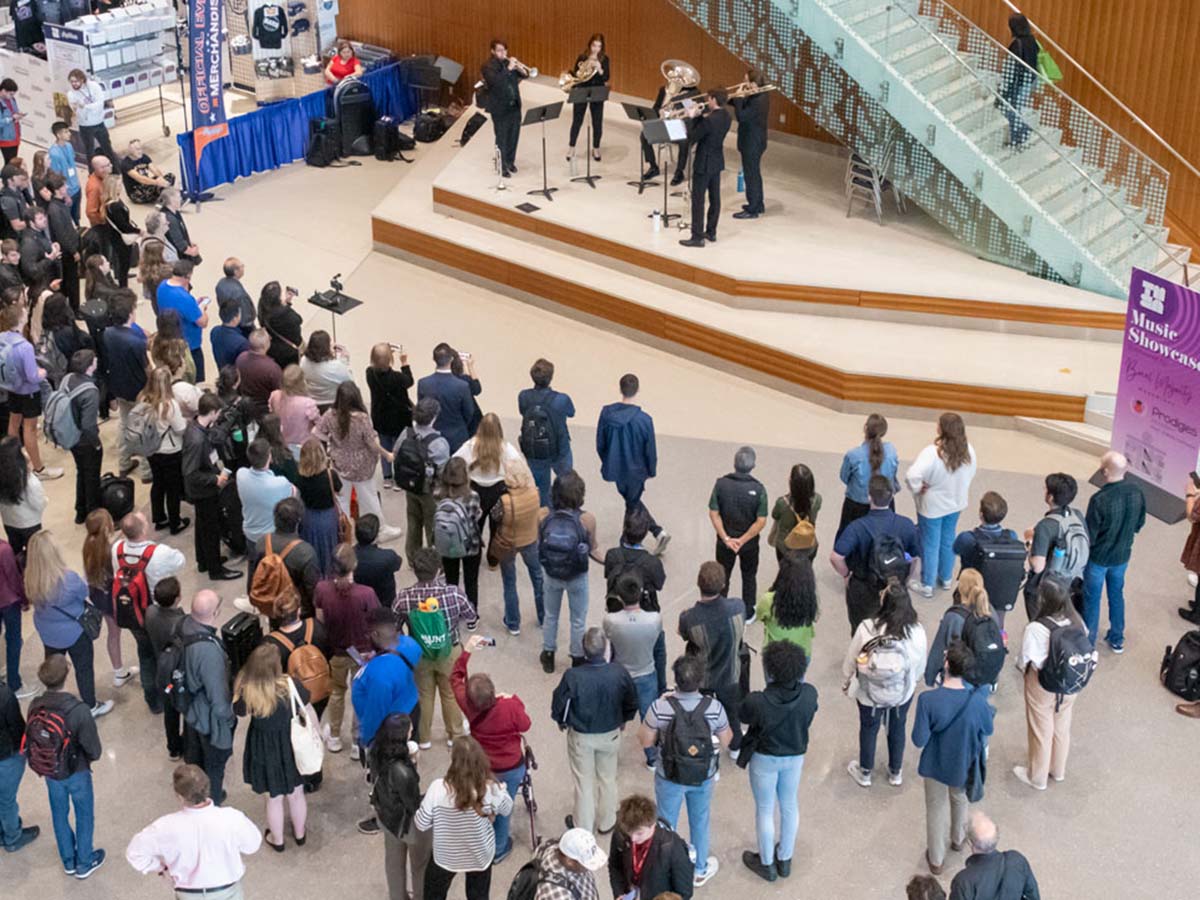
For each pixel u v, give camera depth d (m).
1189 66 13.91
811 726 8.82
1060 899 7.59
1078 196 13.21
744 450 9.12
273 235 15.96
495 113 15.28
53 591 8.25
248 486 9.07
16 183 13.48
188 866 6.57
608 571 8.25
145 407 10.12
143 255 11.99
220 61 16.55
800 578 7.81
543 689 9.14
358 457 9.79
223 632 8.09
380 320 14.13
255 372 10.45
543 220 14.63
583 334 13.97
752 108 14.13
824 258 13.81
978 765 7.37
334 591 8.11
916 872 7.77
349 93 17.95
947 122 13.41
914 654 7.78
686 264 13.68
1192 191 14.34
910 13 13.76
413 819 6.80
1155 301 10.31
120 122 18.94
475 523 9.05
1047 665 7.86
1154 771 8.48
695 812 7.36
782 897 7.59
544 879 6.06
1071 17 14.48
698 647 7.61
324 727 8.44
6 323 10.92
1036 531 8.64
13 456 9.29
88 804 7.55
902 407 12.40
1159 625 9.77
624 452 9.97
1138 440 10.91
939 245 14.21
